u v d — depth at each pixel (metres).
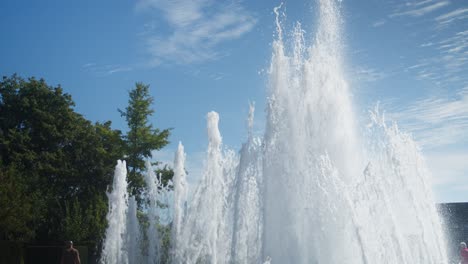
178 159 24.67
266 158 16.91
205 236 20.81
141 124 45.66
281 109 17.33
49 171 40.31
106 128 48.50
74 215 35.06
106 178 43.03
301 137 17.25
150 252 26.64
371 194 16.66
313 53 18.25
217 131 21.17
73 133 43.72
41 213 35.88
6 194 31.05
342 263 15.71
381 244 16.20
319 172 16.61
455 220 41.34
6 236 33.56
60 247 31.17
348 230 15.86
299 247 15.80
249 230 17.17
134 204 27.66
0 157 38.00
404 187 18.94
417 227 18.52
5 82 44.12
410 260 17.80
